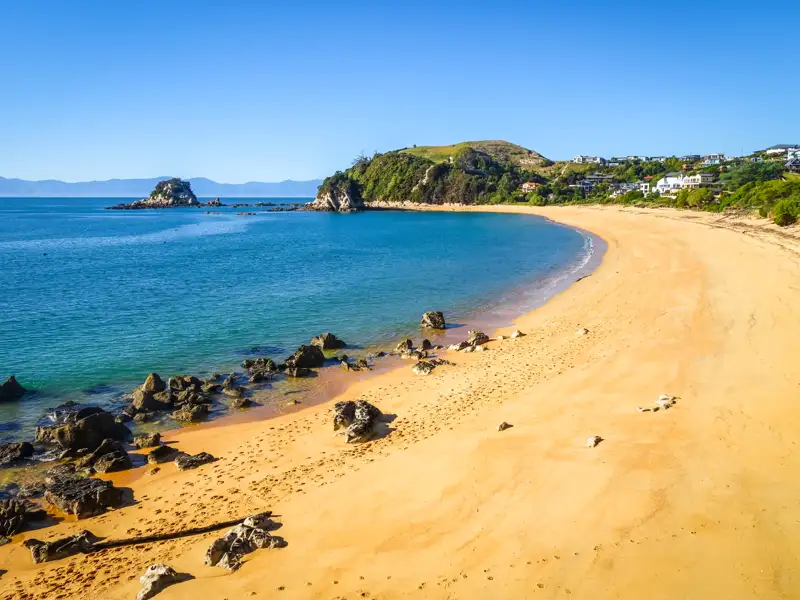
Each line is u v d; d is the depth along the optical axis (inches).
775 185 3690.9
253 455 804.0
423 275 2383.1
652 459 640.4
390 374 1140.5
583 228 4574.3
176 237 4584.2
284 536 580.7
